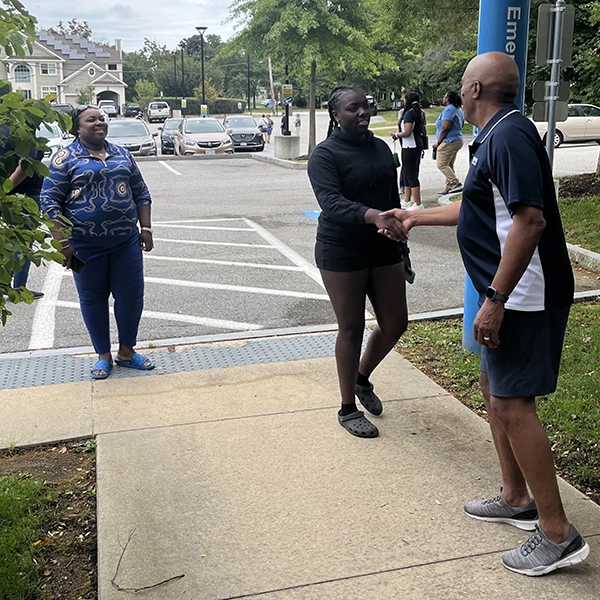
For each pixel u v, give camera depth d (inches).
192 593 112.5
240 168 830.5
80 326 250.8
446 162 521.3
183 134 1039.6
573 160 775.1
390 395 185.8
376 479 144.8
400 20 583.8
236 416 174.6
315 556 121.1
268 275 317.1
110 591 113.1
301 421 171.3
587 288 281.6
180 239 403.2
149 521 131.5
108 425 171.0
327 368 205.0
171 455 155.7
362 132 153.8
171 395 187.8
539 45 249.9
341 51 826.2
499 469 148.1
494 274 112.6
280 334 237.1
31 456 160.1
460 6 550.6
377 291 162.9
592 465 147.9
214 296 284.8
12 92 99.2
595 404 169.8
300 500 137.6
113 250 193.3
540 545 114.7
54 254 108.3
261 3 821.2
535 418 113.1
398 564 118.8
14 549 124.1
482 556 120.6
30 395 188.7
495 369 113.7
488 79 113.8
